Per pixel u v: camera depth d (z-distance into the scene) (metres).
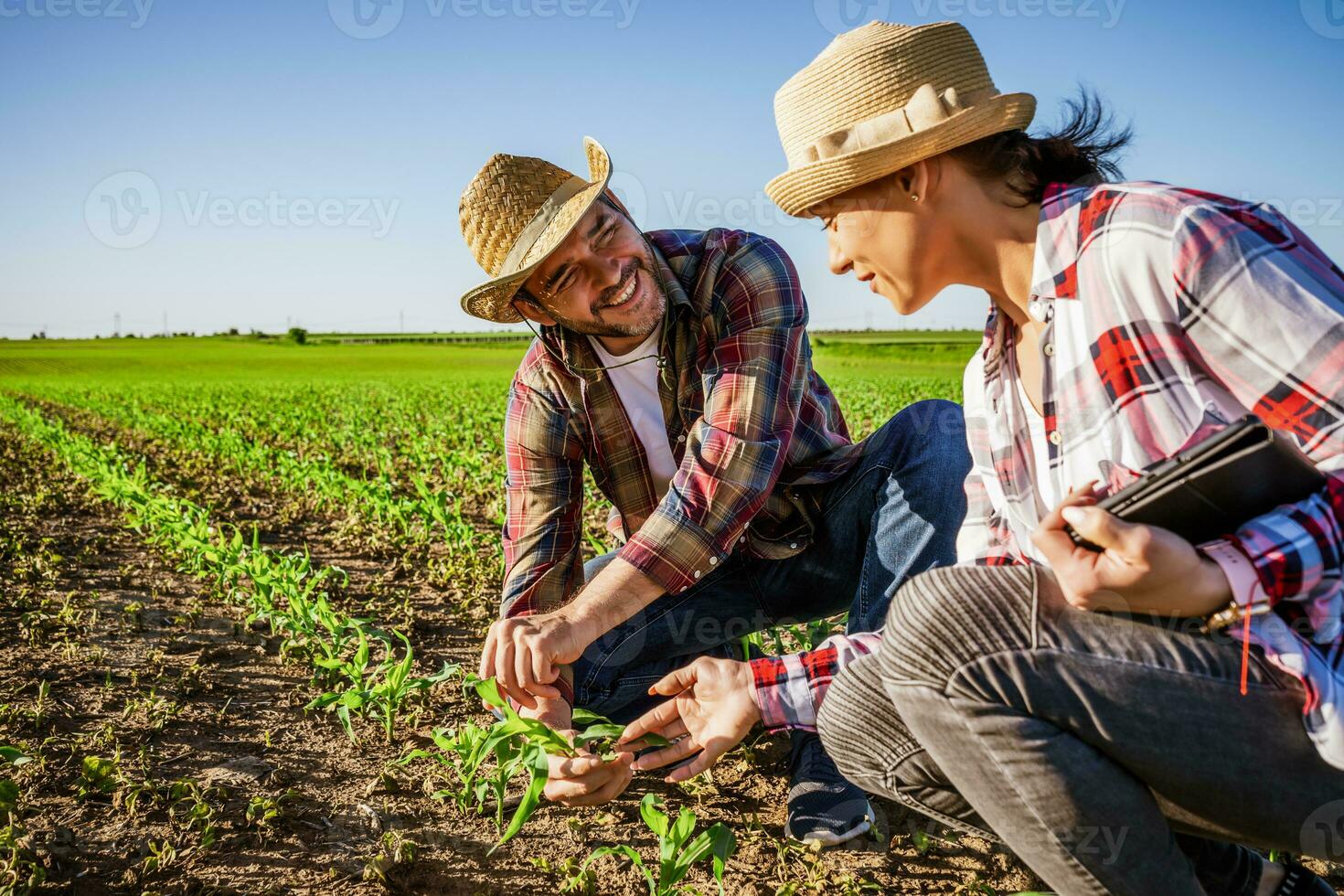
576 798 2.04
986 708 1.36
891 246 1.60
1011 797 1.38
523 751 2.04
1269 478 1.22
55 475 8.87
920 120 1.50
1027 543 1.72
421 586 4.61
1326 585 1.24
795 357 2.32
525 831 2.29
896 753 1.61
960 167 1.53
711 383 2.31
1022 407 1.70
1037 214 1.54
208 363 67.75
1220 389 1.37
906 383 28.06
